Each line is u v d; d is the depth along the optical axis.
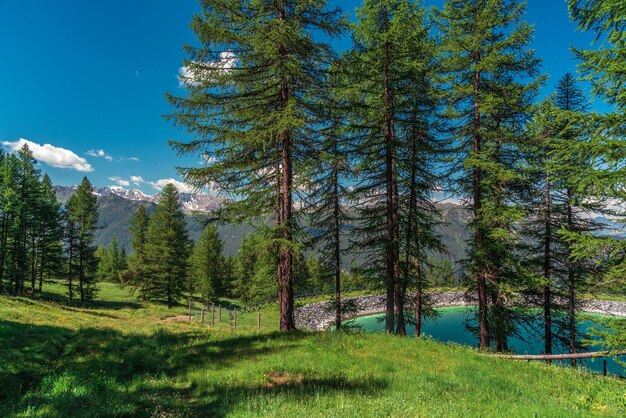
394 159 16.77
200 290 61.38
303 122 11.23
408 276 17.91
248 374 8.80
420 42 15.72
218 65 13.00
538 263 18.17
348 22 13.50
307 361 9.89
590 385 9.55
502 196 15.13
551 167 8.38
